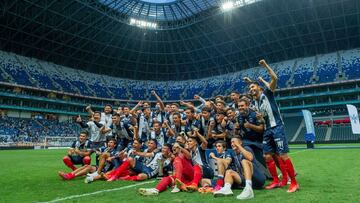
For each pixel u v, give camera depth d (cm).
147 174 817
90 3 4553
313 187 622
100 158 838
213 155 643
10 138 4075
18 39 4981
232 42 5550
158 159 838
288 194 553
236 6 4738
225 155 639
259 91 656
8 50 5153
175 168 645
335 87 4803
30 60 5375
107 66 6238
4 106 4544
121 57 6141
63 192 617
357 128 2292
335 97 4822
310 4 4394
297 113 5153
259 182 619
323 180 719
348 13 4475
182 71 6612
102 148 938
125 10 5088
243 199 516
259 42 5428
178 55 6241
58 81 5397
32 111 4953
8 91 4641
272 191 595
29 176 916
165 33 5741
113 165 900
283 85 5184
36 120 4934
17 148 3709
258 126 681
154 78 6775
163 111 1083
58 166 1280
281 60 5762
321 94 4819
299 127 4822
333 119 4759
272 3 4541
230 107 798
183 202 496
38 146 3978
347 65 4916
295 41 5291
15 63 5028
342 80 4675
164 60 6406
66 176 816
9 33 4741
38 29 4753
